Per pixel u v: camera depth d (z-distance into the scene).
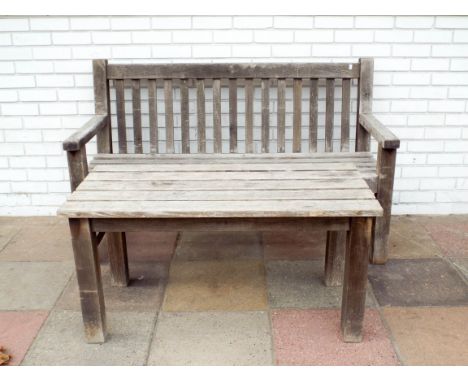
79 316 2.69
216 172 2.64
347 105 3.47
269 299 2.82
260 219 2.25
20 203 3.87
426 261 3.21
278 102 3.48
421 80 3.64
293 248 3.41
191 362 2.32
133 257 3.29
